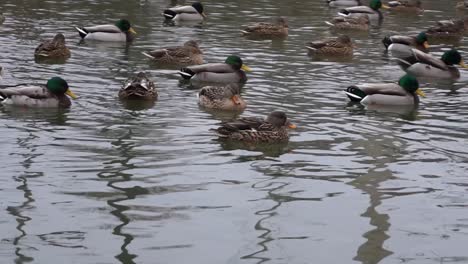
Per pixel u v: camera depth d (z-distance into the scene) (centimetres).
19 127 1550
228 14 3347
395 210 1168
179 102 1834
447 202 1205
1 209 1117
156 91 1864
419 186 1276
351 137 1573
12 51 2380
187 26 3008
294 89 2020
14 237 1025
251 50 2564
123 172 1296
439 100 1975
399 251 1023
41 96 1711
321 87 2052
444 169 1369
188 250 1004
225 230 1073
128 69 2208
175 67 2278
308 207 1171
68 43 2572
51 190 1199
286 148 1480
